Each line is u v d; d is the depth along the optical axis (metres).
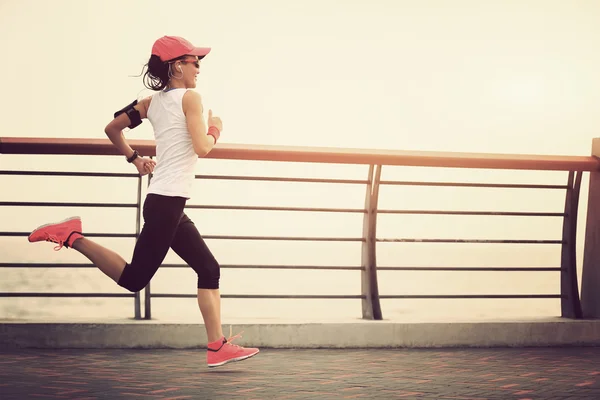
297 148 5.02
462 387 3.81
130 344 4.89
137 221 5.00
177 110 3.98
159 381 3.84
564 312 5.69
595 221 5.70
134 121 4.15
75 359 4.45
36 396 3.42
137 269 3.96
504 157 5.35
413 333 5.20
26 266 4.86
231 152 4.93
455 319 5.41
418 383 3.91
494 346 5.30
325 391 3.66
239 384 3.80
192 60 4.10
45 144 4.75
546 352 5.09
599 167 5.55
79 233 3.98
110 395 3.47
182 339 4.92
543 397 3.58
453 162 5.23
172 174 3.97
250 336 5.02
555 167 5.46
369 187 5.32
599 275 5.66
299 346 5.07
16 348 4.82
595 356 4.93
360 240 5.39
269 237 5.10
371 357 4.74
